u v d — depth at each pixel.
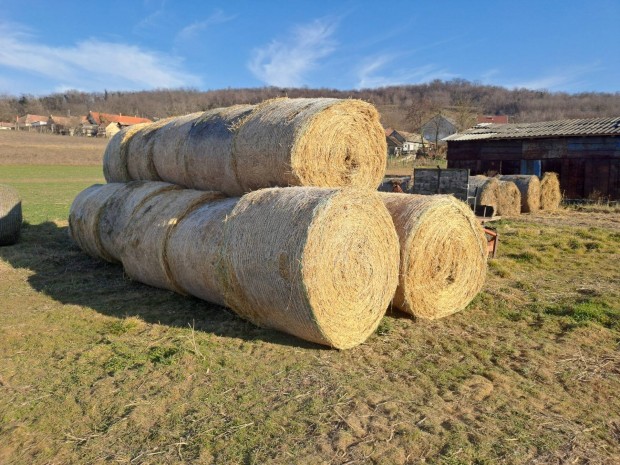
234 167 6.62
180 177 7.88
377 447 3.30
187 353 4.69
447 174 12.40
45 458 3.19
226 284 5.35
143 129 9.34
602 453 3.31
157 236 6.48
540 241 10.78
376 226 5.15
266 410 3.74
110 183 9.37
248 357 4.70
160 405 3.81
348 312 4.93
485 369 4.55
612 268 8.44
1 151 53.06
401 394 4.04
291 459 3.16
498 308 6.33
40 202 18.31
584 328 5.53
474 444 3.36
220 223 5.83
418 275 5.67
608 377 4.44
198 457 3.18
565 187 20.47
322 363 4.60
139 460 3.15
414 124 63.00
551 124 22.97
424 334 5.43
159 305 6.31
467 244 6.17
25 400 3.87
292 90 98.94
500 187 15.57
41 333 5.27
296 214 4.73
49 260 8.77
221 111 7.59
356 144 6.53
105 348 4.86
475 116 52.50
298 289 4.57
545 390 4.19
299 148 5.86
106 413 3.70
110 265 8.48
